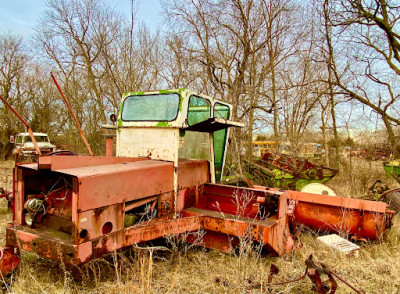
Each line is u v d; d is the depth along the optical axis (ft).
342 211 14.24
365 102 31.76
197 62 35.53
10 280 9.11
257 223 10.54
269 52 32.94
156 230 9.67
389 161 30.40
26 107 69.56
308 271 8.22
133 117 12.53
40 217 9.11
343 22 31.12
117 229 8.77
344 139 37.83
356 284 9.78
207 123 11.46
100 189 8.22
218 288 9.10
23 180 9.18
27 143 49.57
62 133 64.03
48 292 8.54
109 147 12.85
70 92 45.32
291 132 31.71
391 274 10.32
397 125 32.68
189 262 10.94
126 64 38.75
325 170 25.76
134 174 9.39
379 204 13.57
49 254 7.96
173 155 11.25
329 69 32.22
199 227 11.19
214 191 13.35
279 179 23.80
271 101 30.71
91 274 9.63
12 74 69.15
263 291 8.86
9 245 9.11
